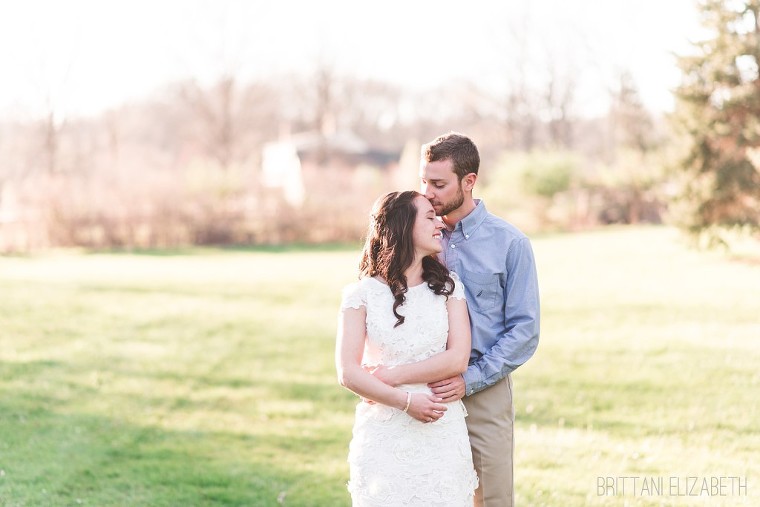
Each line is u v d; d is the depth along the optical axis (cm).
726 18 1403
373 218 317
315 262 1900
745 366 709
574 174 2955
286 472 519
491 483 335
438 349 310
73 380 770
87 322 1070
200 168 2789
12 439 583
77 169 3869
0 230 2370
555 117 4694
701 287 1145
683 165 1460
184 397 719
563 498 452
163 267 1820
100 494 479
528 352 328
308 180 2834
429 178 329
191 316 1129
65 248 2423
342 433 610
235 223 2589
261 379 786
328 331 1023
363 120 6731
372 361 314
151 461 540
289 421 645
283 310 1181
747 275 1229
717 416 587
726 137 1424
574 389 691
